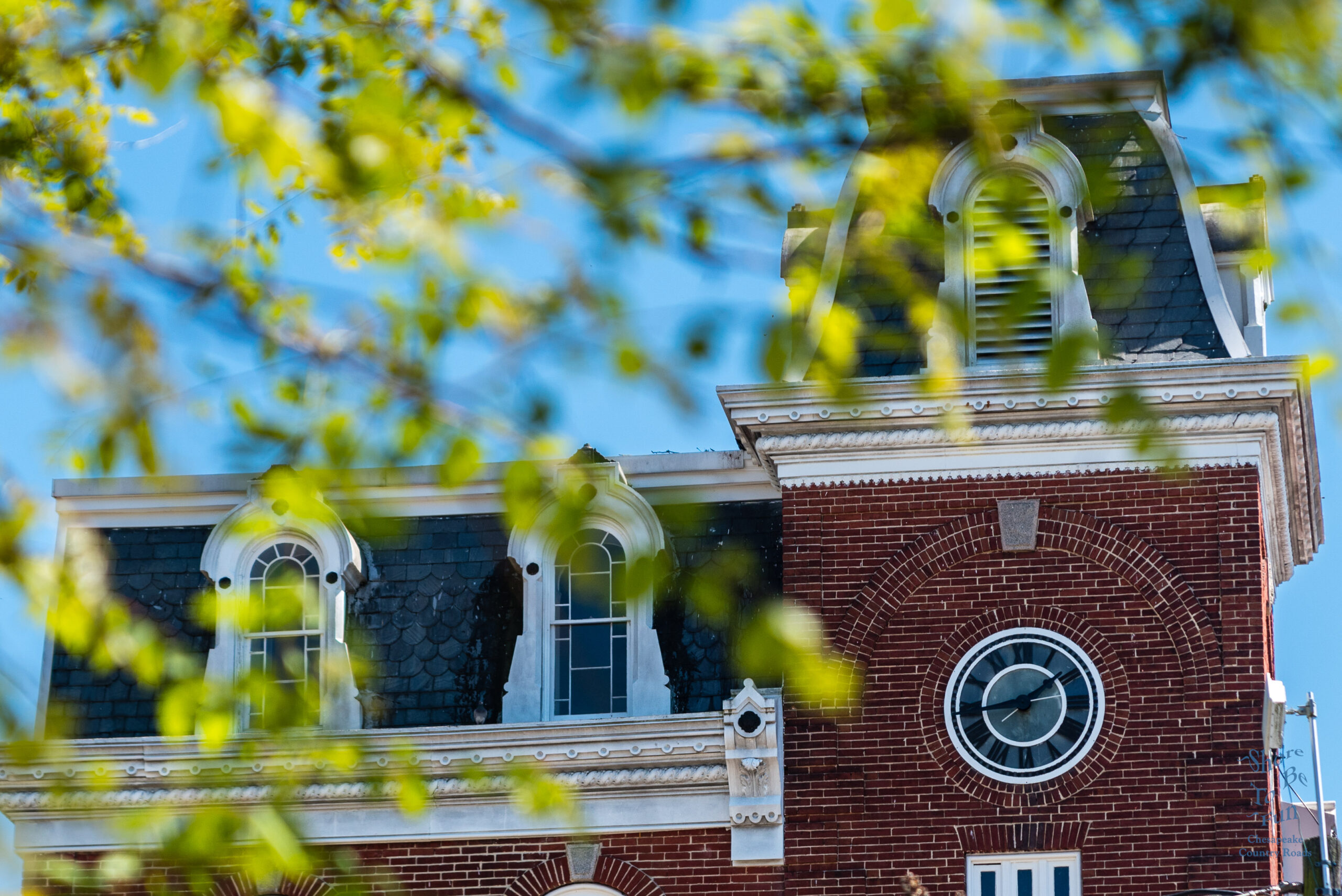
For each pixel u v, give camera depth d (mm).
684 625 82750
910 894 75938
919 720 78625
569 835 79062
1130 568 79375
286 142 30266
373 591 85188
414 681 83188
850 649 79625
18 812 81000
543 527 83750
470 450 29922
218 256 32219
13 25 33969
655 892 78250
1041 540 80125
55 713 31812
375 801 80125
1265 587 81562
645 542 83312
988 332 82375
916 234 31688
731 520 85188
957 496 81000
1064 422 80250
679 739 79062
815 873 77188
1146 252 84000
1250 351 84812
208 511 87688
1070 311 82000
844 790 78000
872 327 82938
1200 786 76500
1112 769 77188
